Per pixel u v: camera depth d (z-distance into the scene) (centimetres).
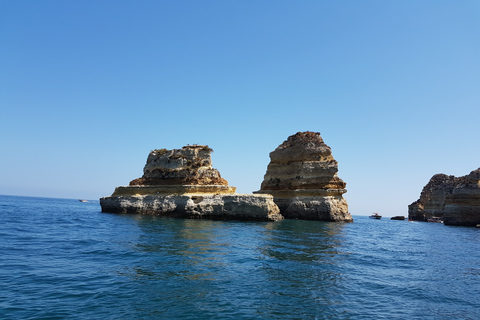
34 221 4156
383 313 1229
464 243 3931
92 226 3619
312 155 7019
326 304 1283
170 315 1087
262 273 1678
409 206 13038
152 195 5650
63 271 1555
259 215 5059
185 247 2300
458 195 8431
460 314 1269
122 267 1658
